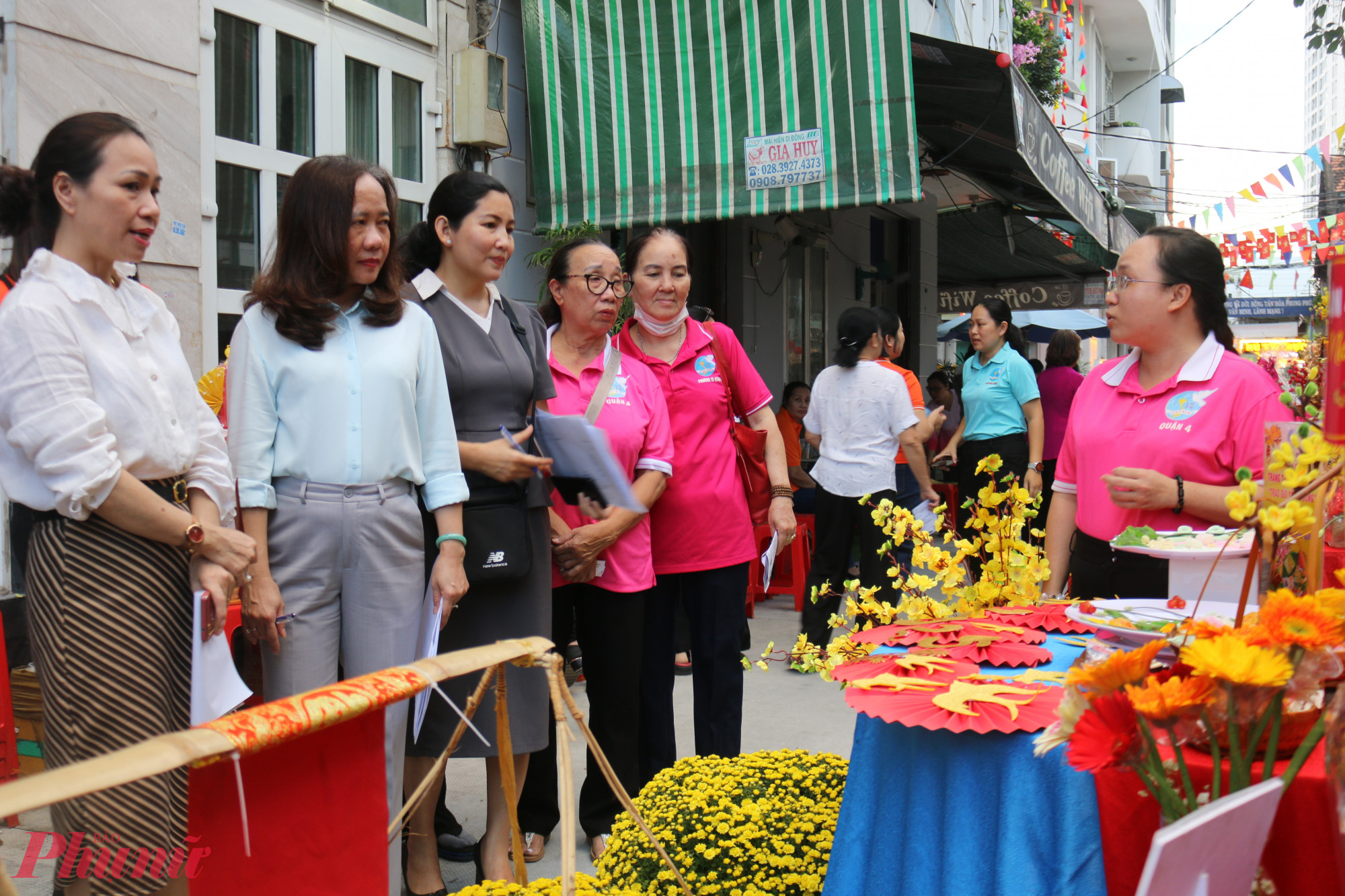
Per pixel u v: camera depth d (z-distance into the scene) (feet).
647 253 11.25
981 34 46.26
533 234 21.34
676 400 11.09
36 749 10.85
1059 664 6.55
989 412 23.09
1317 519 5.81
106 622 6.79
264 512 7.95
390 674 5.10
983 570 8.66
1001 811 5.65
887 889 6.18
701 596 11.23
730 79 19.25
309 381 7.97
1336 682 5.46
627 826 8.20
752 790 8.22
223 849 4.99
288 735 4.51
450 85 19.56
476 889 6.88
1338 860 4.54
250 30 15.81
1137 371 8.59
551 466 9.50
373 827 5.46
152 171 7.07
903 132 18.35
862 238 38.60
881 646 7.33
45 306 6.63
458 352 9.27
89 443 6.59
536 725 9.47
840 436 17.63
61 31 12.92
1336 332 5.55
